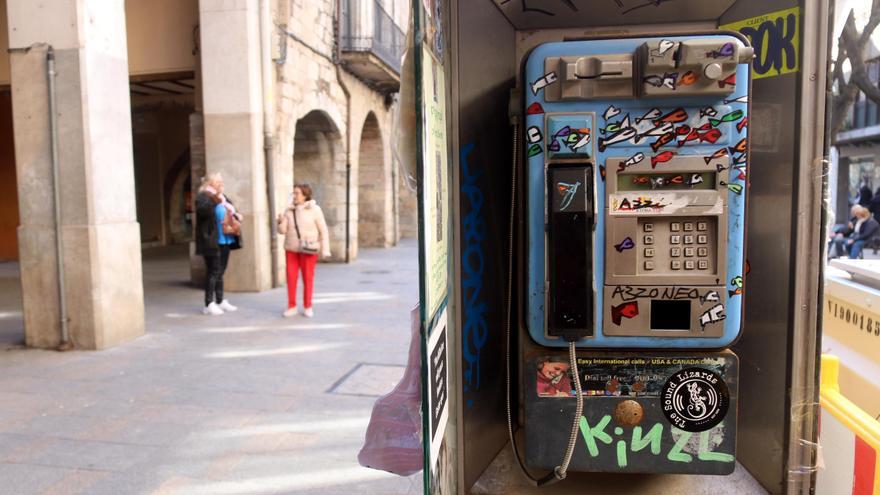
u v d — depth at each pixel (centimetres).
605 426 196
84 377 493
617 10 226
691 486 217
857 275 277
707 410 193
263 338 625
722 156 180
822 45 183
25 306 577
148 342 607
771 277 204
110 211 586
